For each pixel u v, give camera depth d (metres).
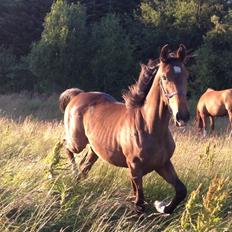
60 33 24.95
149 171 5.61
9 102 22.77
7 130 8.96
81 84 25.97
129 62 25.81
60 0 25.81
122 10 33.94
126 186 6.54
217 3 28.56
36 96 24.91
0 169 6.35
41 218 5.04
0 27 32.81
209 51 25.41
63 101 7.48
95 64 25.45
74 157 7.19
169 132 5.53
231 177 7.15
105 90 26.06
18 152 7.98
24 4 33.56
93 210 5.41
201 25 28.48
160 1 30.50
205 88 25.38
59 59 25.12
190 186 6.52
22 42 33.03
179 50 5.15
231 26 25.75
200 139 11.40
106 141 6.02
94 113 6.46
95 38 25.95
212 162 7.28
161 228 5.61
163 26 28.81
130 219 5.68
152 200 6.28
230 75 25.14
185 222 4.86
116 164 6.03
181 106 4.96
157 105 5.32
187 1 28.80
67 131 7.11
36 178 6.16
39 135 9.94
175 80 5.04
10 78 28.09
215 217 4.68
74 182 6.28
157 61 5.58
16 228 4.86
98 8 33.91
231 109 16.16
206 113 16.94
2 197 5.48
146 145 5.41
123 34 26.41
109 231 5.26
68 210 5.48
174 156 7.64
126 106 5.79
